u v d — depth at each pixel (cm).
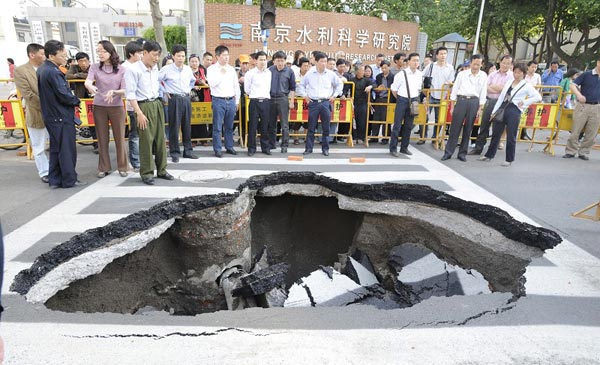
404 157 754
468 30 2345
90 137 829
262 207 478
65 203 477
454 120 723
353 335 244
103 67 542
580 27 1911
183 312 405
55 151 518
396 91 734
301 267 482
